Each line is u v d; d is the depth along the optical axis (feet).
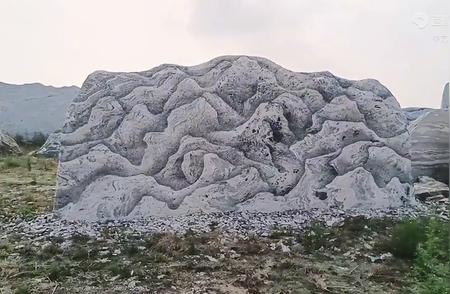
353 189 12.07
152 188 11.26
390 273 10.32
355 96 12.54
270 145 11.89
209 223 11.12
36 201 10.95
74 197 10.94
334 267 10.41
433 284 10.05
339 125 12.32
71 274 9.66
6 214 10.61
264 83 12.09
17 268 9.68
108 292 9.30
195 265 10.09
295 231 11.17
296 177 11.85
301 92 12.26
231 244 10.70
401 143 12.55
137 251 10.26
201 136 11.66
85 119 11.32
